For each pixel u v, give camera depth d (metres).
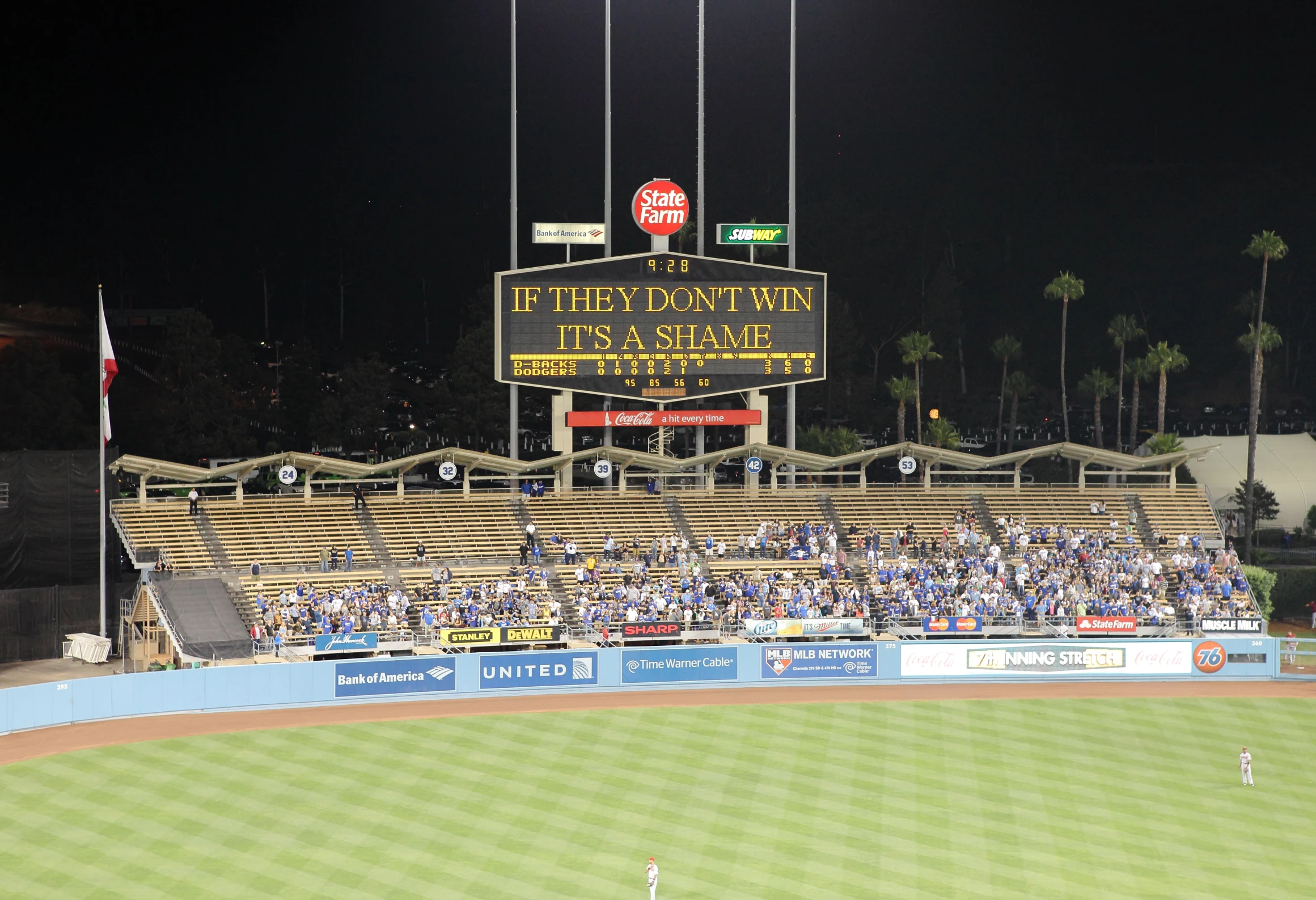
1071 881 36.31
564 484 75.50
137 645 63.34
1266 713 56.00
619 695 58.66
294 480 69.69
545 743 50.12
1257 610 70.62
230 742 49.75
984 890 35.59
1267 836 40.16
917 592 68.19
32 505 67.75
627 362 71.81
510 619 63.06
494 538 71.31
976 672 61.75
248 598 63.34
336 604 61.81
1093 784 45.38
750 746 49.81
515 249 70.94
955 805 42.78
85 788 43.75
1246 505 90.38
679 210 71.94
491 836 39.44
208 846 38.34
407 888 35.34
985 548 73.62
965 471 81.56
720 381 72.75
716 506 76.12
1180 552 74.19
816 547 72.62
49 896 34.50
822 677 61.28
